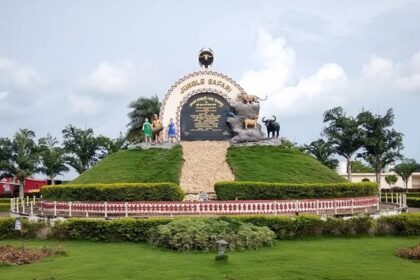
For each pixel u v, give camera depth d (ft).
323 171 141.08
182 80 175.22
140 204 100.37
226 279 51.21
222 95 173.58
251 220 83.61
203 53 179.32
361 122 224.33
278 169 136.56
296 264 59.26
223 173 137.18
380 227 88.17
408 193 214.28
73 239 84.17
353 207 112.78
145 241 81.92
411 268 56.85
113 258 65.26
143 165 141.38
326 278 51.85
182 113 173.88
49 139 235.81
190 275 53.16
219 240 64.13
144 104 250.37
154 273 54.34
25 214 110.42
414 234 87.40
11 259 62.34
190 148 157.07
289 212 101.71
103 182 130.11
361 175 318.86
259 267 57.52
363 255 66.23
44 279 51.19
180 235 72.18
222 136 171.42
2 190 251.80
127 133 252.21
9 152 220.84
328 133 228.22
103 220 84.12
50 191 116.78
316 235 85.30
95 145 240.53
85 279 51.52
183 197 108.37
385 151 225.76
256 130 164.45
